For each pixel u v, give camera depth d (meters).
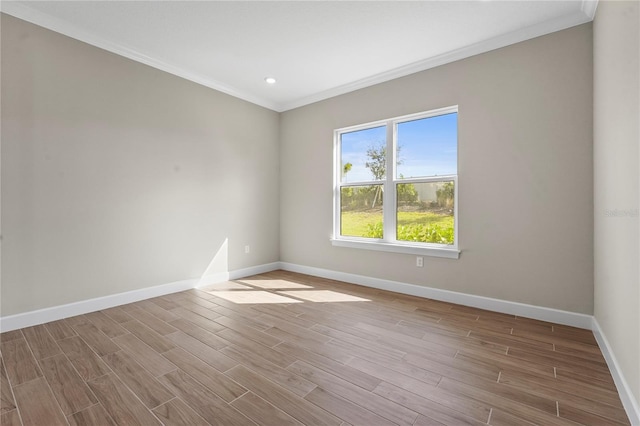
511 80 2.83
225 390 1.70
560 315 2.61
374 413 1.51
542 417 1.47
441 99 3.25
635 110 1.42
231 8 2.47
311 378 1.81
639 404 1.36
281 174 4.84
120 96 3.09
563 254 2.60
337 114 4.15
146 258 3.30
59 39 2.69
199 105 3.78
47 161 2.64
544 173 2.68
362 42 2.97
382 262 3.72
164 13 2.54
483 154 2.99
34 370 1.90
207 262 3.88
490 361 2.00
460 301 3.14
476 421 1.45
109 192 3.02
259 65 3.46
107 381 1.78
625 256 1.59
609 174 1.92
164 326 2.58
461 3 2.39
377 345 2.24
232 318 2.77
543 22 2.62
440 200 3.33
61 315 2.72
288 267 4.75
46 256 2.65
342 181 4.21
